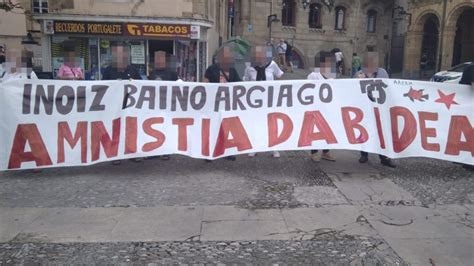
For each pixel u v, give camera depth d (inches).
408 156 266.7
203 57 653.3
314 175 263.6
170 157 301.7
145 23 571.2
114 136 262.5
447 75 699.4
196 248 169.9
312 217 199.5
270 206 212.2
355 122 268.5
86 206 211.0
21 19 747.4
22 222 192.4
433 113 269.6
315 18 1331.2
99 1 568.1
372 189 238.7
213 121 268.7
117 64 289.1
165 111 266.4
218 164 285.0
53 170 271.1
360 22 1374.3
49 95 258.2
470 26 1112.8
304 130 267.9
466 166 278.2
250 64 310.2
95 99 261.1
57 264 157.9
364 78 272.8
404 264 158.7
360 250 169.0
